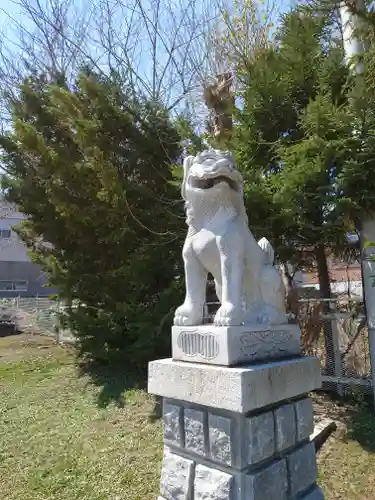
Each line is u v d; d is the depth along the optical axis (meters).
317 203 4.80
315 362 2.97
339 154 4.51
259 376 2.45
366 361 5.13
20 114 7.40
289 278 6.07
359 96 4.30
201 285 2.95
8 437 4.88
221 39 8.55
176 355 2.85
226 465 2.45
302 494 2.75
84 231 6.75
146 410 5.31
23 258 23.69
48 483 3.86
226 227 2.82
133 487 3.69
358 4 4.40
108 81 7.31
